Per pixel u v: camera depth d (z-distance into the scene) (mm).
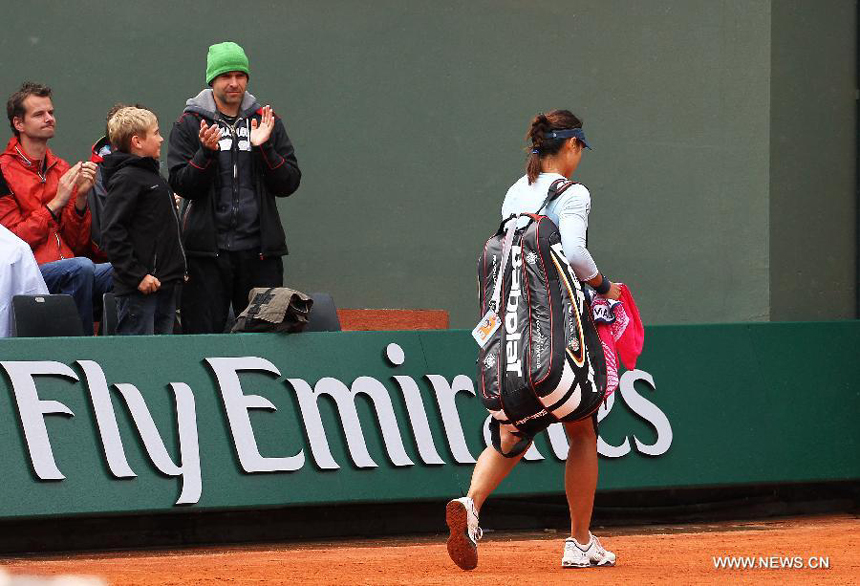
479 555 24875
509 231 20469
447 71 44656
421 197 44375
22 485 26781
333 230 43656
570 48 45344
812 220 46062
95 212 33062
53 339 27688
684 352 33250
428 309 44250
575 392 19875
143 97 42438
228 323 32219
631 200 45500
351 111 43938
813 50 46188
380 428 29797
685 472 32406
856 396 34812
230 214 31484
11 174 32375
